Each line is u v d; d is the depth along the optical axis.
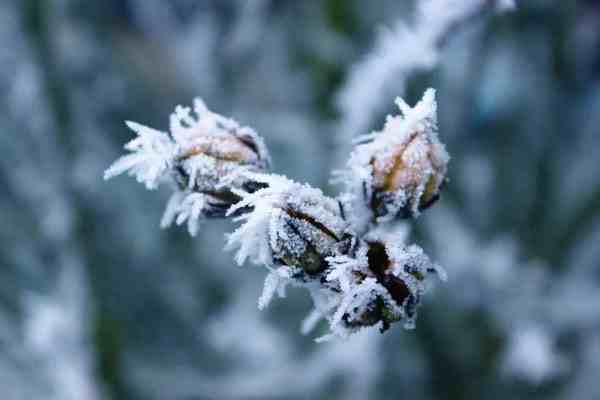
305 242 0.17
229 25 0.45
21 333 0.40
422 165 0.18
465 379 0.37
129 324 0.40
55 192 0.36
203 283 0.42
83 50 0.43
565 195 0.42
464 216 0.40
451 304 0.37
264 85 0.45
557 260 0.40
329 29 0.39
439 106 0.39
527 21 0.39
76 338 0.34
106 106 0.44
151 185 0.17
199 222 0.18
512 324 0.37
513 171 0.42
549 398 0.38
